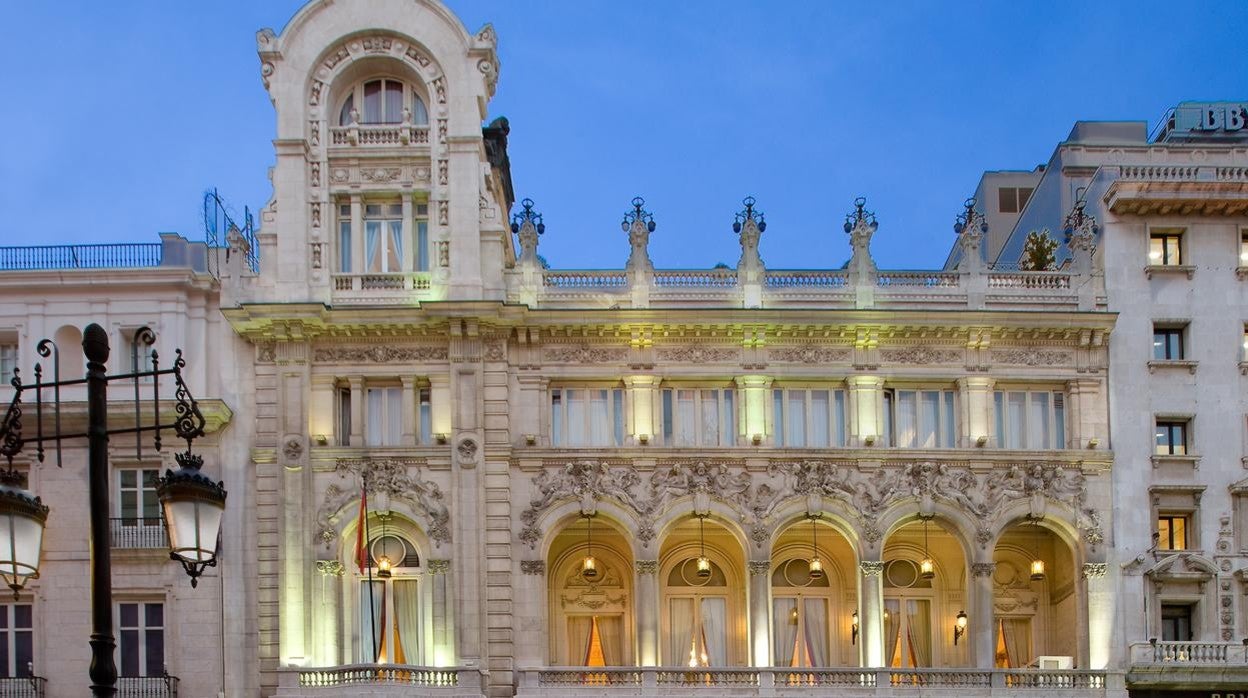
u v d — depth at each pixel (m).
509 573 53.25
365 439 54.75
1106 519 55.06
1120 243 57.16
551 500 53.94
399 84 57.62
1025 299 56.59
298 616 52.50
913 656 57.38
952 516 54.69
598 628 57.44
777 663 57.53
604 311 54.22
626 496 53.97
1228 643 53.38
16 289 54.50
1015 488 54.91
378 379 55.06
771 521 54.09
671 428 55.53
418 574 54.16
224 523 53.38
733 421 55.62
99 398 20.44
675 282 56.38
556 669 52.03
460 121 56.28
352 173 56.38
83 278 54.38
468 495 53.59
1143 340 56.41
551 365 55.00
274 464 53.69
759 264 56.19
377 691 50.19
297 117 56.09
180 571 53.00
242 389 54.50
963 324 55.06
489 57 57.03
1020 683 53.31
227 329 54.97
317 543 53.50
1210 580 54.84
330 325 54.22
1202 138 72.38
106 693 19.56
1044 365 56.19
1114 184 56.66
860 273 56.41
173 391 54.22
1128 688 53.22
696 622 57.50
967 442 55.38
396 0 56.84
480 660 52.34
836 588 58.34
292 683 51.34
